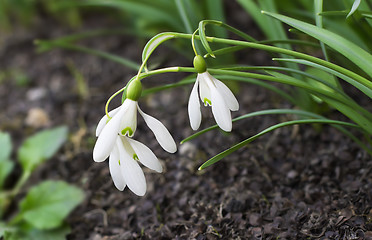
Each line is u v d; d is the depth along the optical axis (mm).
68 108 673
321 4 420
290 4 528
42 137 563
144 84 676
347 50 386
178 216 481
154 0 596
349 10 413
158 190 507
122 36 830
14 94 741
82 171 551
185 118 586
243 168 506
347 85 557
